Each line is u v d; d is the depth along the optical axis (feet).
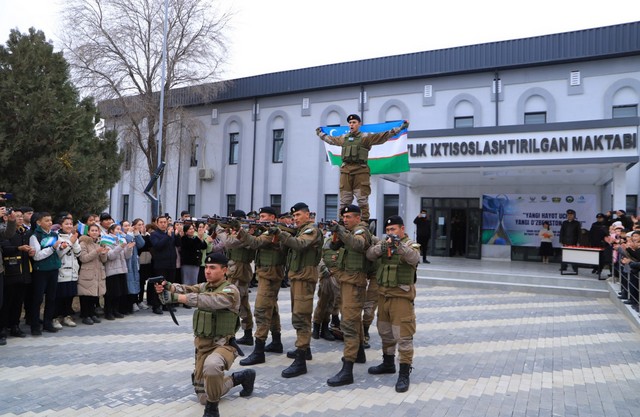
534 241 52.26
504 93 54.85
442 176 50.47
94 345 20.30
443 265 47.01
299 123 66.69
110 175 37.88
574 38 50.98
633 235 28.25
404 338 15.80
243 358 19.06
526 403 14.55
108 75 59.21
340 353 20.15
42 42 33.96
